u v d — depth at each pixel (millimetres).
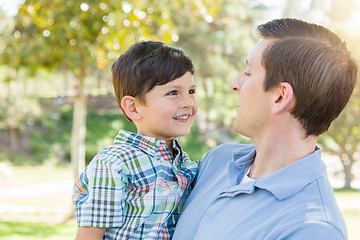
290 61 1224
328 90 1198
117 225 1560
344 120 15398
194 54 21547
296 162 1220
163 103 1676
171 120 1692
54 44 7160
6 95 21891
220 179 1476
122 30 6473
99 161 1600
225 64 22094
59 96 27219
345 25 12594
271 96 1275
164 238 1597
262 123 1311
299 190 1167
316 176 1195
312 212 1098
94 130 22719
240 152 1548
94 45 6863
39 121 23078
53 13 6660
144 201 1585
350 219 8703
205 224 1324
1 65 8336
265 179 1225
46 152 21359
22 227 7859
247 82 1331
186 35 20828
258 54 1312
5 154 20484
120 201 1563
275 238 1101
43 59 7859
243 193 1265
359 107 14852
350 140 15906
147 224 1582
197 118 24672
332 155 21656
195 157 21344
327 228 1056
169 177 1653
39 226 8117
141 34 6520
